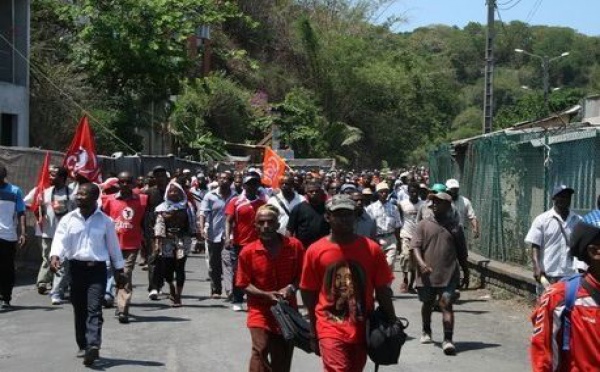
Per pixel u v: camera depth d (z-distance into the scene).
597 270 4.54
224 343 10.52
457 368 9.45
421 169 38.09
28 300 13.78
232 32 59.22
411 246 10.61
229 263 13.48
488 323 12.45
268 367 7.19
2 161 17.17
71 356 9.68
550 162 13.30
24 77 24.05
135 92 30.80
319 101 58.81
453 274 10.41
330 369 6.07
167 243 13.33
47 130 26.06
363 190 15.69
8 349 10.05
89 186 9.35
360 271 6.22
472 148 19.17
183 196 13.46
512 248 15.41
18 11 24.05
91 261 9.27
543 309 4.65
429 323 10.85
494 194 16.66
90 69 29.52
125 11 29.52
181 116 40.44
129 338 10.83
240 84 55.25
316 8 65.38
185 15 30.72
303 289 6.37
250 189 13.21
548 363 4.61
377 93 60.03
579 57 95.62
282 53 60.16
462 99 92.25
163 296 14.59
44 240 14.28
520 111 52.72
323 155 51.91
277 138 44.06
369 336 6.10
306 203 11.22
